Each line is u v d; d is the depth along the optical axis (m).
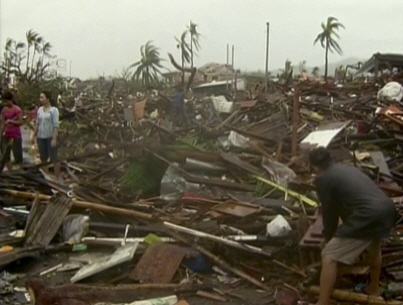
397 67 34.12
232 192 8.16
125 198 7.85
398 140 11.30
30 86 27.14
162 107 18.33
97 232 6.49
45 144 9.67
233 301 5.03
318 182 4.67
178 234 6.11
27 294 5.04
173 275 5.38
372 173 8.60
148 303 4.73
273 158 9.79
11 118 10.05
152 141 11.49
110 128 16.28
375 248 4.76
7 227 6.83
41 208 6.89
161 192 8.16
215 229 6.32
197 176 8.57
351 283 5.21
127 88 44.28
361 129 12.33
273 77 46.06
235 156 9.55
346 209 4.54
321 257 4.97
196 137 11.49
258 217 6.83
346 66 41.47
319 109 15.20
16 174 8.94
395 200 7.28
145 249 5.80
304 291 5.11
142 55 49.09
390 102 16.47
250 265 5.72
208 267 5.62
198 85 36.00
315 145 10.05
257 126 12.41
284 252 5.75
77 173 9.95
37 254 5.96
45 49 42.62
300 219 6.01
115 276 5.44
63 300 4.83
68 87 39.19
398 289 5.13
